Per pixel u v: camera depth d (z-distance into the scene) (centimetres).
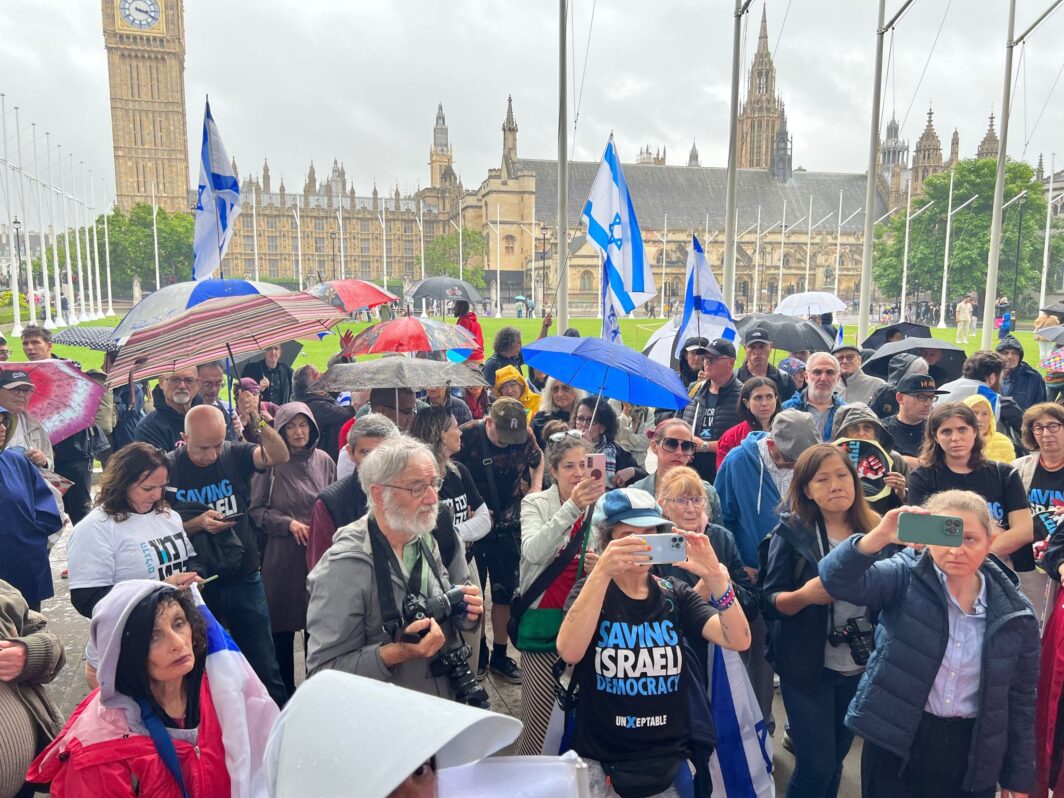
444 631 311
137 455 365
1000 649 295
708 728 305
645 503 298
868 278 1680
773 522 454
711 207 12150
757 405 562
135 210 9975
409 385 522
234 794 255
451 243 11775
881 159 14512
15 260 4153
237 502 454
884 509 429
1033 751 302
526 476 555
